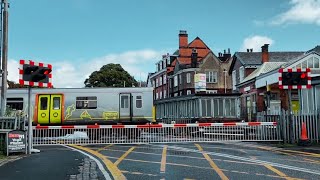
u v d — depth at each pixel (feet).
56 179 28.30
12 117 44.01
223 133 67.10
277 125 59.41
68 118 79.15
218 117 96.84
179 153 45.32
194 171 32.19
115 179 28.68
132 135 64.44
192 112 102.47
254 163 36.65
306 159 39.52
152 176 29.94
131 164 36.35
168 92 219.82
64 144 60.08
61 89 79.97
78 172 31.37
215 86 190.08
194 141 61.72
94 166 34.73
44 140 62.75
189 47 207.62
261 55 155.33
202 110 96.84
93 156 42.65
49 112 78.89
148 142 61.05
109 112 80.07
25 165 35.14
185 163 36.91
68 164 35.88
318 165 35.32
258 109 106.01
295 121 56.34
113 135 64.34
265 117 68.90
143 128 63.93
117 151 48.19
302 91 72.13
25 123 47.03
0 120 43.88
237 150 48.21
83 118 79.41
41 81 43.37
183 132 67.92
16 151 43.57
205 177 29.43
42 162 37.19
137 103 80.69
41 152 46.83
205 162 37.50
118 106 80.33
